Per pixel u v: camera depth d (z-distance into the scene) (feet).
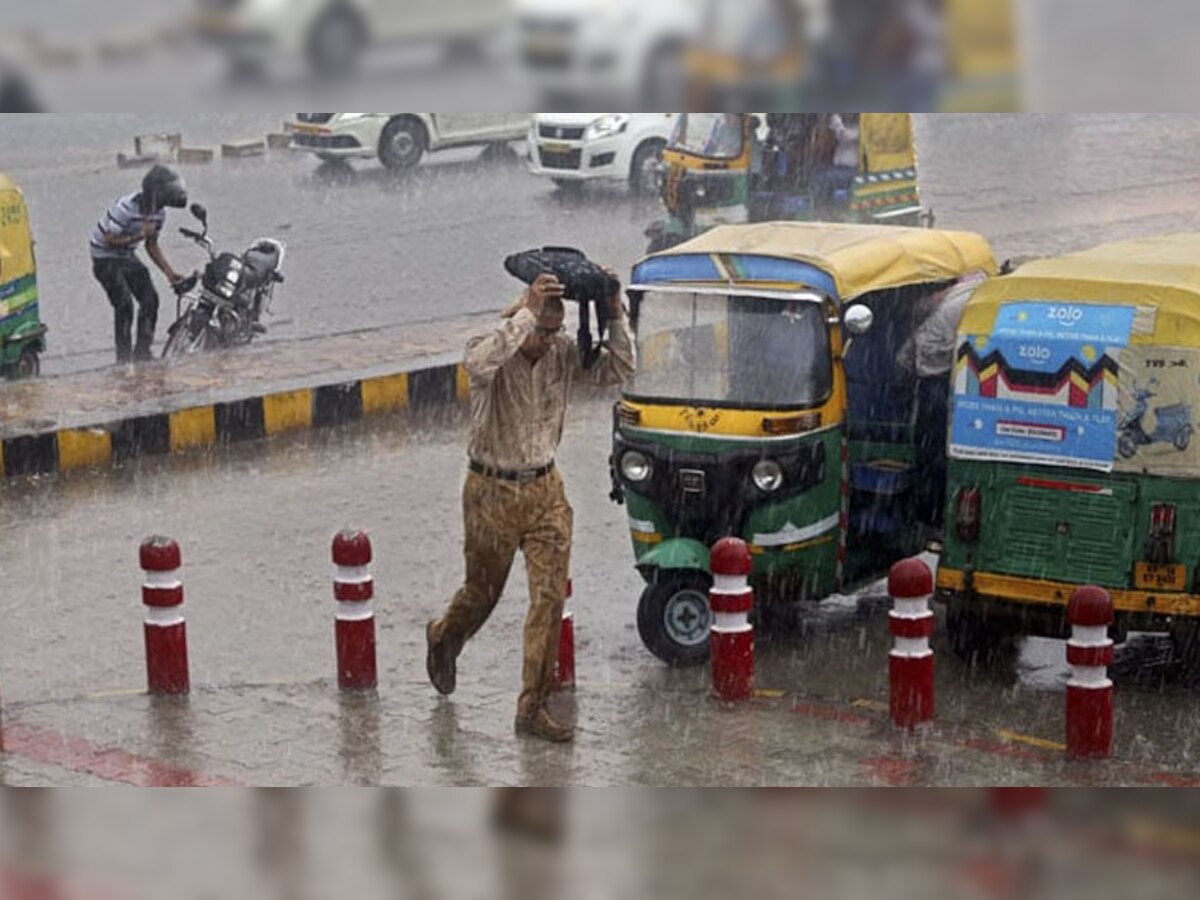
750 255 37.88
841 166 72.13
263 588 42.55
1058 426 35.24
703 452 37.24
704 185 71.41
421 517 47.65
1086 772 31.32
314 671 37.55
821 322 37.09
